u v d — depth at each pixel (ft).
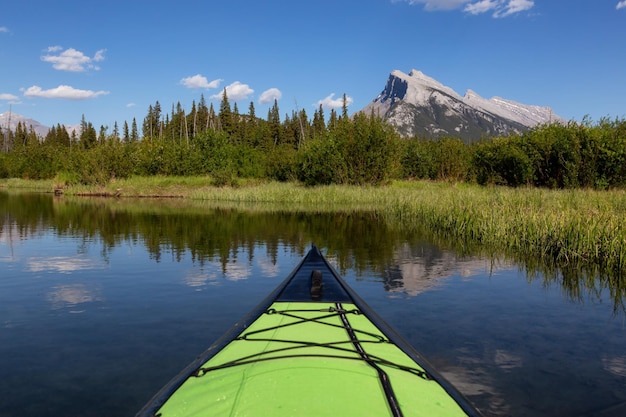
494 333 18.47
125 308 21.97
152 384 14.19
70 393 13.64
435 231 48.29
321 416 8.02
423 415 8.50
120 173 127.75
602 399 13.26
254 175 154.92
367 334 12.98
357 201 88.28
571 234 32.19
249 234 46.32
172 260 33.37
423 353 16.49
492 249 37.22
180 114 275.59
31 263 32.45
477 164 96.78
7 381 14.43
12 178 193.57
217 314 21.03
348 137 104.17
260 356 11.05
